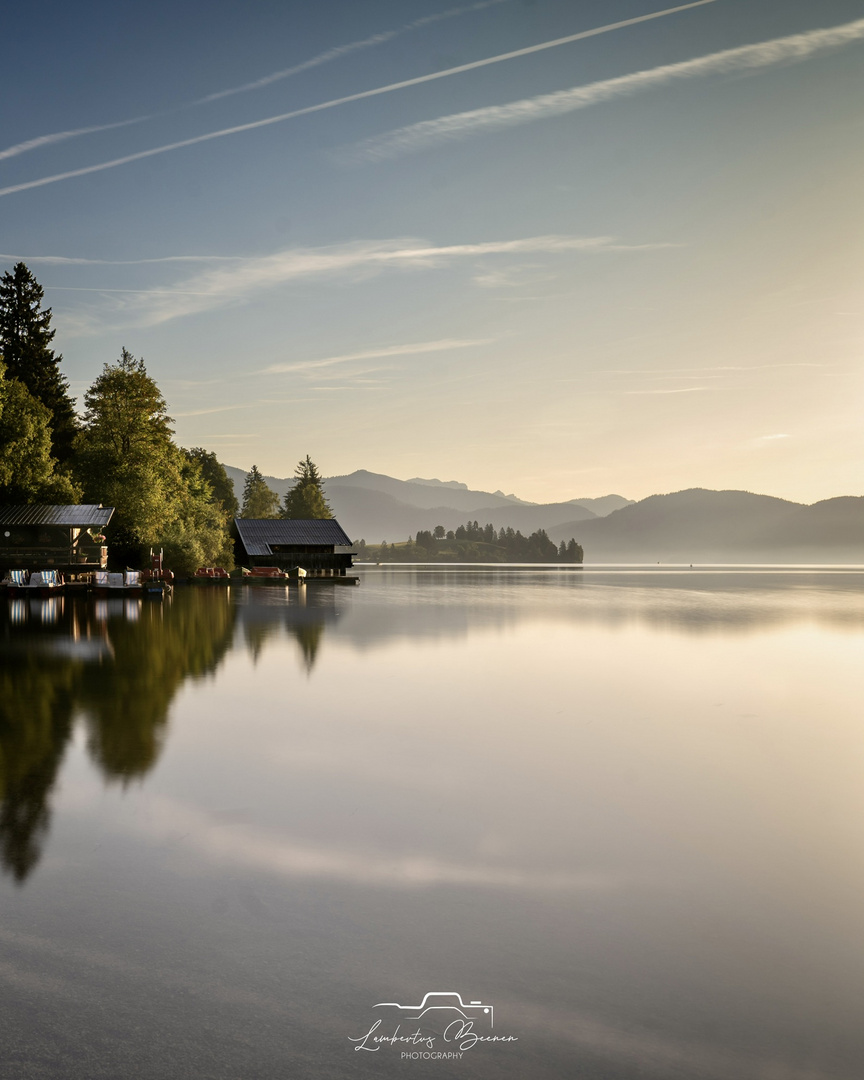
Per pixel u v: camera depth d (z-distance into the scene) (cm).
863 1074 380
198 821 739
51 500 6369
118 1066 383
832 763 995
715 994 448
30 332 8881
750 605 4581
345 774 916
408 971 469
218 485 16200
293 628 2762
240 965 475
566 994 446
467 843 688
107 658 1912
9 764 940
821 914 550
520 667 1892
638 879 611
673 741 1119
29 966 473
